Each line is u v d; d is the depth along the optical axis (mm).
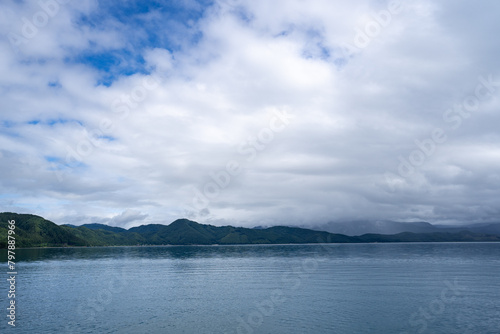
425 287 63906
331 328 37031
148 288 68125
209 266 126312
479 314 42281
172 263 145750
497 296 54094
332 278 79375
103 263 145625
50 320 41562
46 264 136250
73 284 75062
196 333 35750
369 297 54031
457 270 95625
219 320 40906
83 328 37906
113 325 39000
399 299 52156
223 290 64188
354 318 41031
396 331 35719
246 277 86125
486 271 92438
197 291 63562
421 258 155875
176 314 44250
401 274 86062
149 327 38094
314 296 55625
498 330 35688
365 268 104375
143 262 153500
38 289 67562
